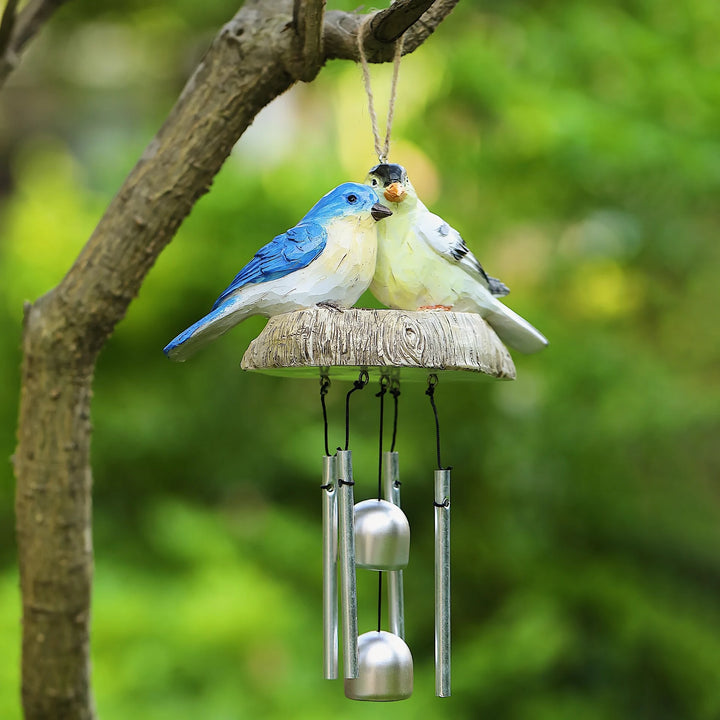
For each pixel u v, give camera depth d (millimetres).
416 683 10797
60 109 18234
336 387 11898
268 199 11422
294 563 11273
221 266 11242
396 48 4988
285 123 14508
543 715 10992
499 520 11773
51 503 5262
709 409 11047
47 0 6316
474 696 11039
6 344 11766
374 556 4543
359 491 11219
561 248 12117
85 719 5516
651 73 10523
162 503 11484
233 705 10148
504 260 12344
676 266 11758
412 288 4828
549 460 11484
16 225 11844
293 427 11766
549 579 11648
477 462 11664
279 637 10547
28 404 5273
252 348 4785
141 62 17016
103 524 11609
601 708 11266
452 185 11727
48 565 5285
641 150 10078
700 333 12031
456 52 10648
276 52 4961
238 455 11883
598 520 11852
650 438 11336
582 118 10102
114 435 11594
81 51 17406
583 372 11164
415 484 11859
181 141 5070
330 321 4441
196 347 4836
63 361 5219
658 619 11359
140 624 10414
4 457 11891
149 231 5113
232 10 14469
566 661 11586
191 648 10430
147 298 11227
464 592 11984
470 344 4500
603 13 11156
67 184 12094
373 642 4594
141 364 11883
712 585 12133
